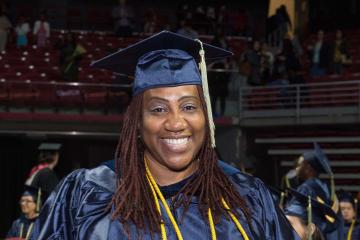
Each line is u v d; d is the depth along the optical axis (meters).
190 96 2.37
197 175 2.45
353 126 15.19
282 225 2.50
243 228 2.39
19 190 14.80
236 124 15.73
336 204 6.91
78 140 15.13
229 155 15.71
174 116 2.34
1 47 17.81
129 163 2.41
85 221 2.38
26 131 14.90
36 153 15.00
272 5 24.08
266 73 16.64
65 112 15.23
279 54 16.47
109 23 21.56
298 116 15.23
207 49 2.66
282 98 15.34
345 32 21.44
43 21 18.81
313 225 5.52
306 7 23.97
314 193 6.75
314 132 15.45
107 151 15.30
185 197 2.40
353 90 16.05
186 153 2.36
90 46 18.89
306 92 15.70
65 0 22.45
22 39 18.48
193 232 2.36
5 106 15.03
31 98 15.23
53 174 7.63
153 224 2.33
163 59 2.43
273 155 15.72
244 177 2.59
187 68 2.41
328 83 14.92
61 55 15.88
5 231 14.64
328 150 15.07
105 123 15.10
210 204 2.39
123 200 2.36
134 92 2.43
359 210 7.77
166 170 2.42
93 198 2.44
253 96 16.27
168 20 22.77
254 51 16.34
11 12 21.11
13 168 14.89
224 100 15.54
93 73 17.06
